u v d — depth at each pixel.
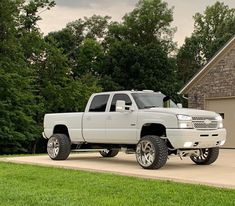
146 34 59.25
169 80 48.31
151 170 10.85
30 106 29.52
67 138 13.53
